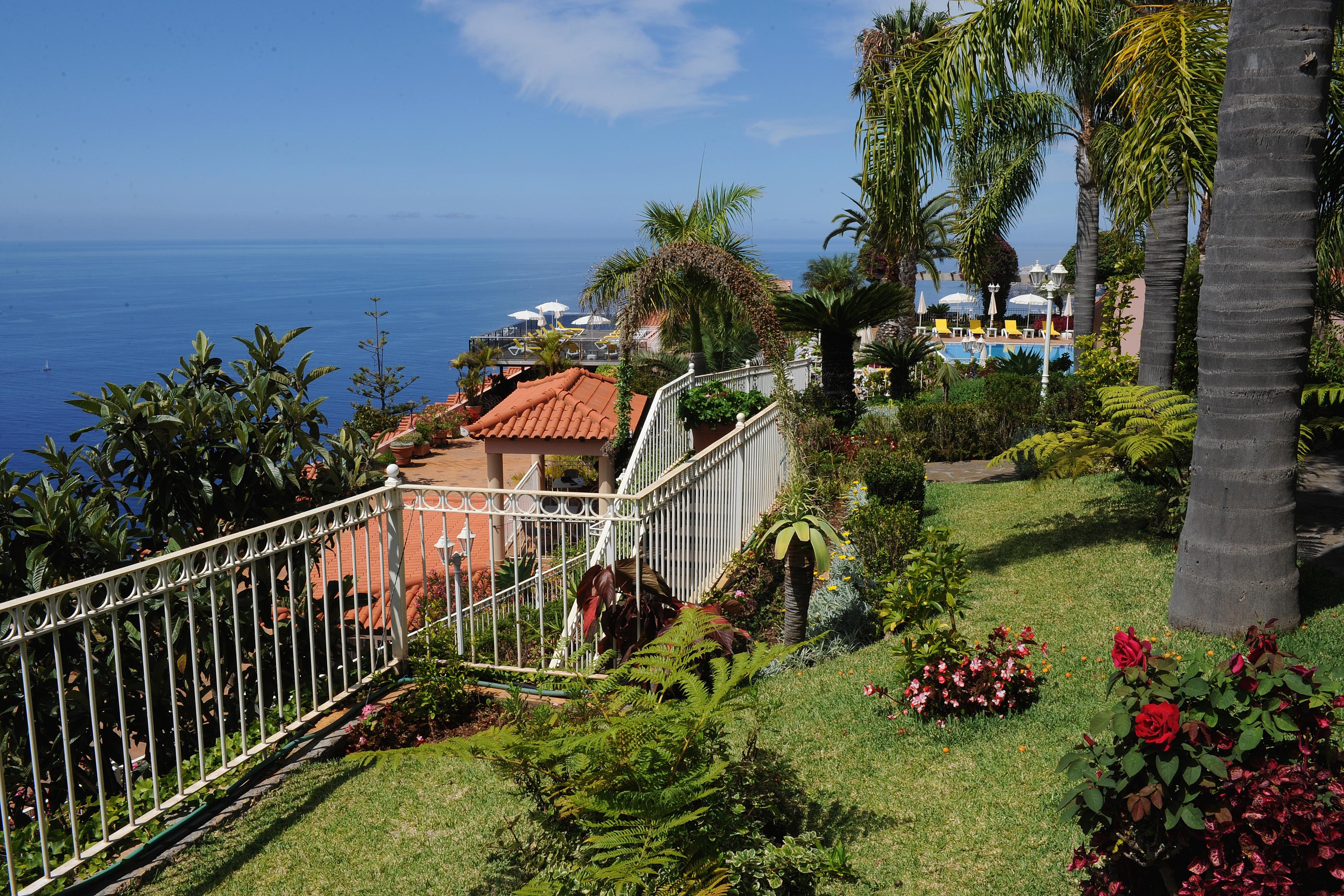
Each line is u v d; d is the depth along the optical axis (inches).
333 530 205.8
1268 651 117.5
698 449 614.5
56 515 184.4
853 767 190.1
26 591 180.1
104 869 151.0
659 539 265.7
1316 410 443.2
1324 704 110.1
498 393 1343.5
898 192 365.4
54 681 179.3
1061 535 348.2
